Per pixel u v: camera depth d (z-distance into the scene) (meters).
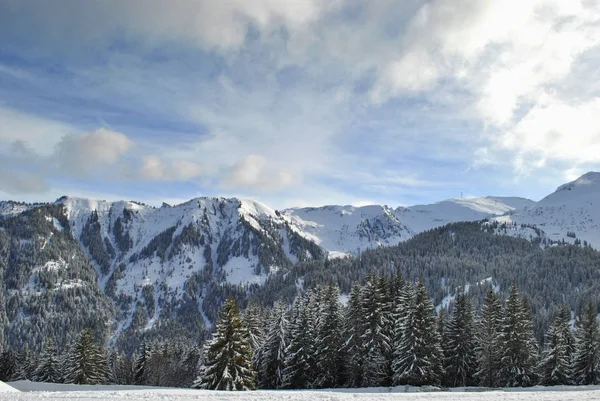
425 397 26.34
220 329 47.94
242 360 47.72
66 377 73.00
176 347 119.75
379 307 57.16
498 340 58.62
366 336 56.88
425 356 52.72
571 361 63.53
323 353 59.41
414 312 53.97
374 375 56.03
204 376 47.16
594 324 61.75
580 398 25.77
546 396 26.64
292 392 28.80
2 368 100.38
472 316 63.09
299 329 61.16
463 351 60.78
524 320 58.19
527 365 57.31
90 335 75.69
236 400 24.72
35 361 101.38
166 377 88.50
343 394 27.64
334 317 60.69
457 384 60.72
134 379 93.06
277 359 64.31
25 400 23.25
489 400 25.17
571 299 166.75
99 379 76.19
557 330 63.78
